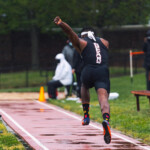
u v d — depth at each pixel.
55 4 105.44
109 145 25.23
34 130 30.36
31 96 58.06
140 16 109.56
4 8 110.88
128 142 26.20
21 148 23.77
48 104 48.22
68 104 46.53
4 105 46.88
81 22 108.94
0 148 23.77
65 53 55.09
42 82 85.62
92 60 22.77
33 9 108.75
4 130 29.89
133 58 104.31
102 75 22.66
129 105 43.78
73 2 103.81
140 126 31.38
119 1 105.81
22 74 102.62
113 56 117.62
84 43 22.86
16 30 119.25
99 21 106.06
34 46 116.12
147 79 54.78
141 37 119.56
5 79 93.19
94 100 49.59
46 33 120.25
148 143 25.92
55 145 25.08
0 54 122.69
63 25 21.59
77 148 24.33
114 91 58.72
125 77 83.25
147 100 47.44
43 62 121.94
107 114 21.84
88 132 29.73
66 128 31.42
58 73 53.28
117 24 108.56
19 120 35.22
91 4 105.56
